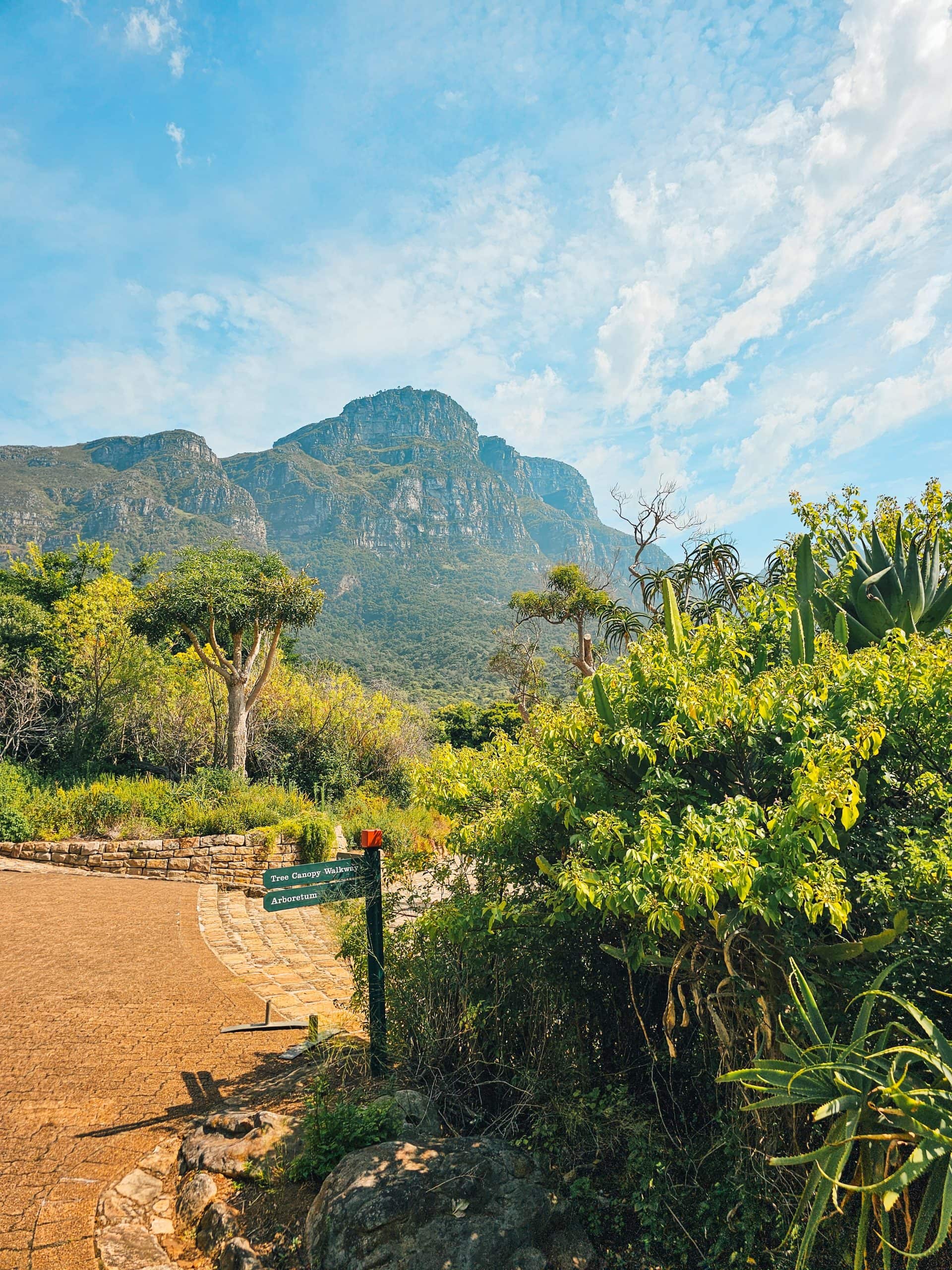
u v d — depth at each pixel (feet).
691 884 9.98
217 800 52.06
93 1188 12.72
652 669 13.67
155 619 56.49
